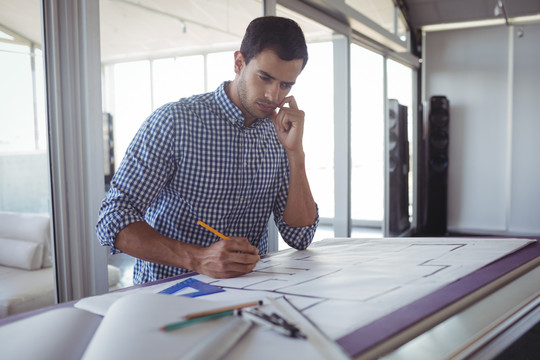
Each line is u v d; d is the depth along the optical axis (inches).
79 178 51.4
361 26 126.2
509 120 184.7
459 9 172.6
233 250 29.0
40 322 18.7
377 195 216.8
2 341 16.6
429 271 27.5
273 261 33.9
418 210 199.8
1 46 111.6
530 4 162.7
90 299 23.7
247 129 36.7
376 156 213.3
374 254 34.8
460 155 193.0
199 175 35.6
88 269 52.5
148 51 202.8
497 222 189.2
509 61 183.2
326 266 30.9
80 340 17.5
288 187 40.3
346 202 128.4
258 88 32.3
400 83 184.4
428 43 194.9
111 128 204.8
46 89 48.5
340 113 127.6
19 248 86.4
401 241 40.6
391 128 169.0
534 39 178.7
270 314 19.4
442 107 185.6
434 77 195.3
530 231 183.9
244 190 37.7
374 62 166.7
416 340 17.2
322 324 18.4
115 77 203.3
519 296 23.1
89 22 50.1
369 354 15.6
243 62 32.9
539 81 179.0
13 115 119.9
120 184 32.6
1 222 93.0
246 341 16.1
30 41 115.3
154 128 33.9
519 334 18.3
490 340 17.5
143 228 30.6
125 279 118.3
